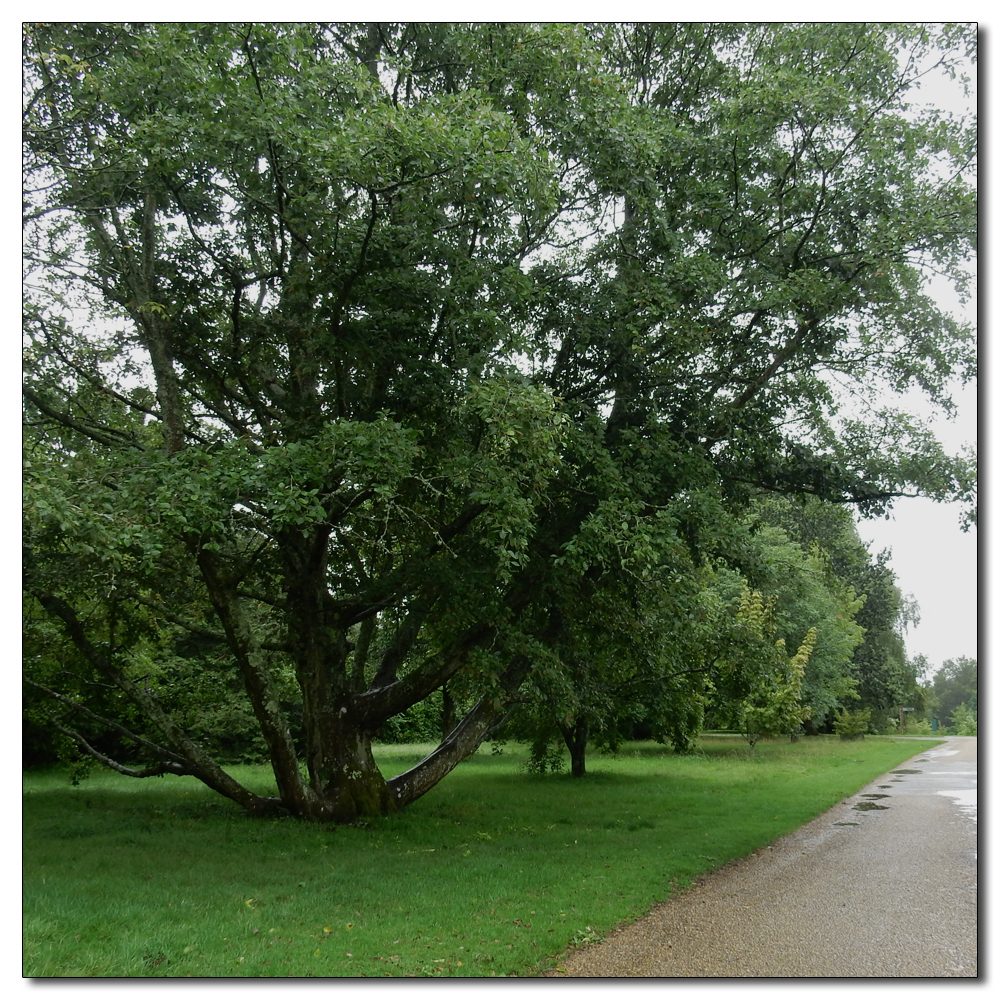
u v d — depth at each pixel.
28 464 8.17
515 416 9.29
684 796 16.81
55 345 11.48
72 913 6.84
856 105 11.47
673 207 12.55
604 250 12.61
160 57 9.16
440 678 12.99
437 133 8.94
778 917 7.38
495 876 8.79
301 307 11.57
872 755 29.31
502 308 11.64
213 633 14.20
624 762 26.97
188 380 13.05
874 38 11.88
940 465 12.41
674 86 14.25
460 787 19.00
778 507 41.62
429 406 11.62
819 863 9.98
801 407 13.36
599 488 10.98
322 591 13.26
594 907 7.46
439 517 12.37
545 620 13.41
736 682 14.38
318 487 9.34
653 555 10.06
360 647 15.21
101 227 11.84
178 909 7.17
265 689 12.66
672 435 12.38
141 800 15.51
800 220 12.56
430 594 11.96
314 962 5.85
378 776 13.30
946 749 34.28
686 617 12.09
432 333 12.23
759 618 26.17
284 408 12.23
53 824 12.12
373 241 11.10
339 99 10.91
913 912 7.55
